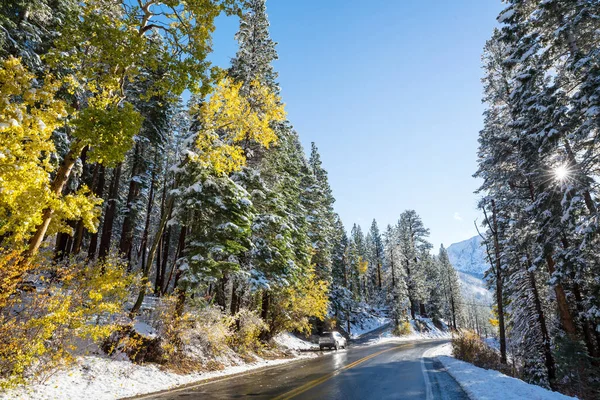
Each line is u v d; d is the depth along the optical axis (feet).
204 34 34.76
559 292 58.59
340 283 165.27
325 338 92.79
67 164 29.09
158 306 44.39
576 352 51.65
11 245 25.18
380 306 237.25
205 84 34.81
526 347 68.64
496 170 72.18
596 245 50.01
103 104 31.40
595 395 48.42
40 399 23.17
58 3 53.36
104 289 31.65
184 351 44.52
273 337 82.33
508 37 54.70
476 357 56.65
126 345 36.11
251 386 31.86
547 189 55.83
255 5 75.97
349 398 25.48
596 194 52.54
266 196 71.31
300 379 35.81
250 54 71.97
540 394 27.48
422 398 25.84
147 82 73.61
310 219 111.65
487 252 85.66
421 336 176.65
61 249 63.46
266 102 60.70
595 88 40.57
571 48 47.98
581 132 44.65
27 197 24.26
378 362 53.57
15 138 22.31
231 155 49.11
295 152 109.81
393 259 209.97
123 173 107.14
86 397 25.39
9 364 24.00
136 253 145.89
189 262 51.16
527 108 52.44
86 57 30.53
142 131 83.97
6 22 45.27
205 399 25.58
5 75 23.50
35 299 25.62
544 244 55.11
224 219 54.65
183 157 53.52
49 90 26.99
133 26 32.96
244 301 72.33
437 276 250.98
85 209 28.86
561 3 47.39
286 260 72.64
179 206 53.06
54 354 26.94
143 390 29.76
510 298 78.48
